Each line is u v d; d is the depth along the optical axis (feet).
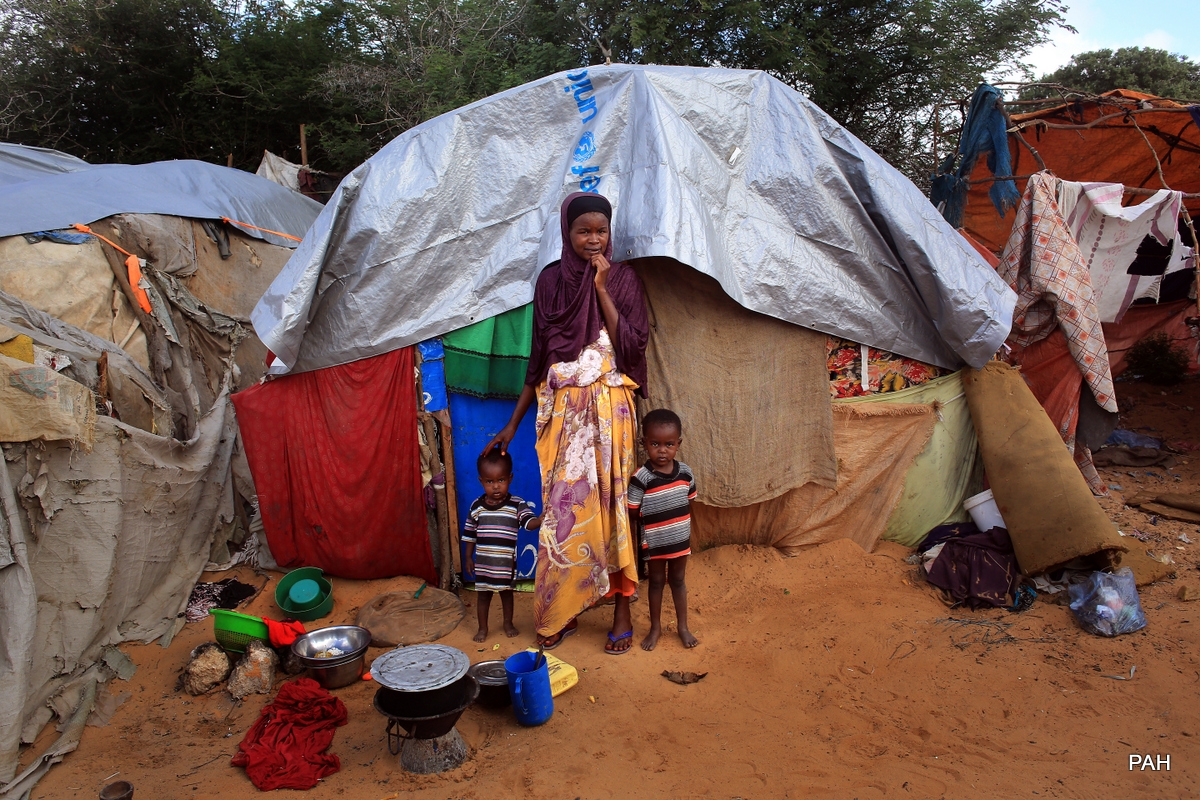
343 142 40.68
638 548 15.08
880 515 15.92
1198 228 28.71
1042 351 17.11
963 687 11.41
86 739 11.45
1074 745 9.90
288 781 9.96
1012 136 24.97
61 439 12.10
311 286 14.37
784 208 14.79
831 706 11.15
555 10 39.27
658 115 13.71
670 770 9.81
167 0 45.73
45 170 20.90
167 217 18.88
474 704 11.69
